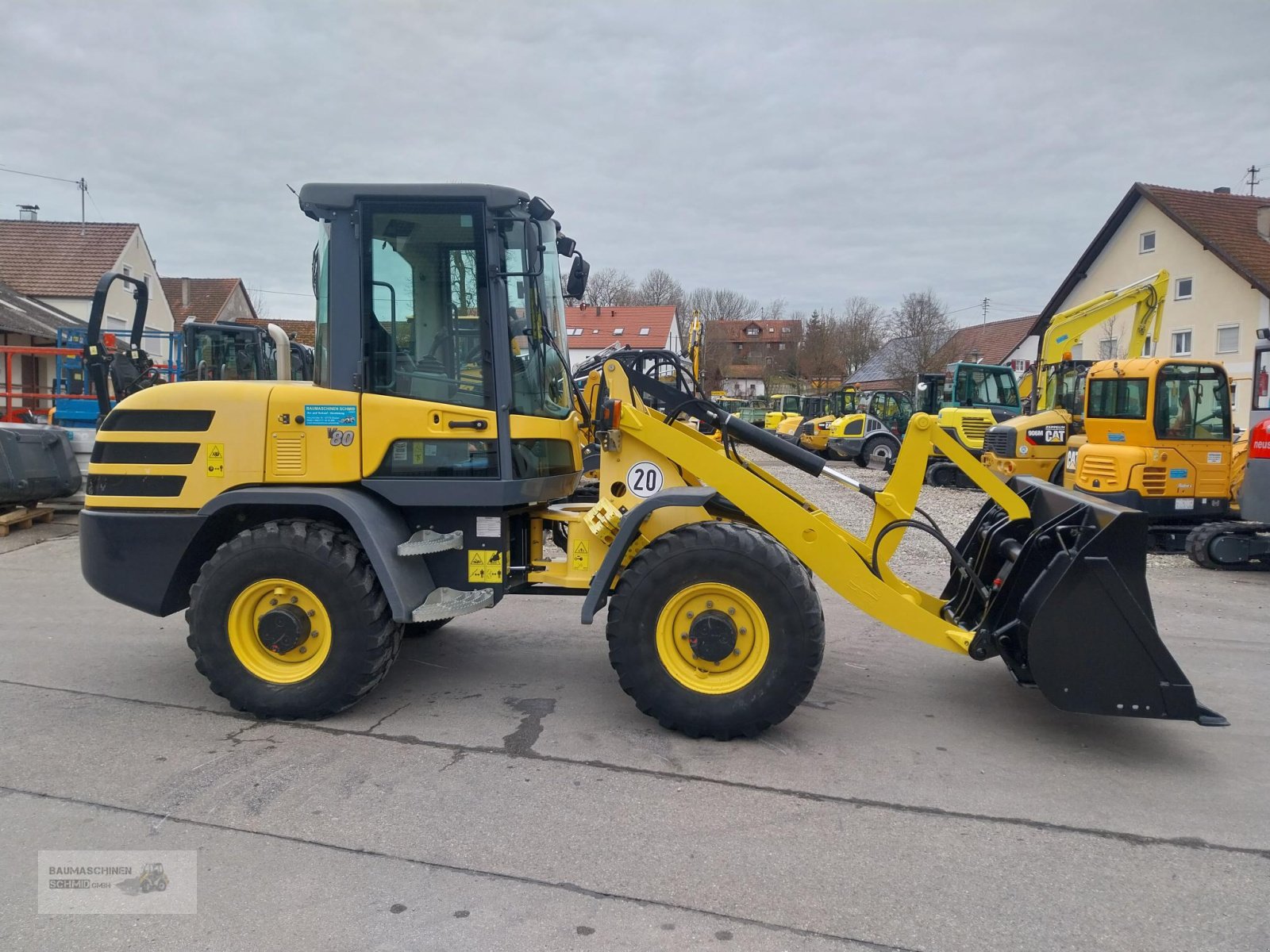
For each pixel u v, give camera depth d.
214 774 3.67
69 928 2.61
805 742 4.15
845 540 4.55
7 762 3.78
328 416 4.31
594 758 3.91
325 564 4.12
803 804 3.50
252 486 4.34
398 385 4.37
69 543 8.87
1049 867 3.05
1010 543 4.61
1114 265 30.14
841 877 2.96
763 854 3.10
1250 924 2.73
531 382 4.59
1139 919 2.74
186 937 2.57
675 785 3.64
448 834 3.20
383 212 4.30
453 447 4.34
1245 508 8.62
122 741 4.02
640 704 4.11
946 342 42.66
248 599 4.22
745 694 4.03
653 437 4.45
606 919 2.69
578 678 5.03
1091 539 3.84
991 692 4.93
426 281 4.33
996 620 4.30
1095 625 3.83
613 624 4.10
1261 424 8.42
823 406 29.27
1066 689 3.87
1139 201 28.72
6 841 3.12
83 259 28.66
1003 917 2.74
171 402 4.38
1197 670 5.43
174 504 4.38
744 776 3.75
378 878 2.90
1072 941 2.62
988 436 15.44
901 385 42.62
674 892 2.85
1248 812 3.49
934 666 5.41
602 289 65.31
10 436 9.02
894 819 3.38
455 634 5.98
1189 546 9.06
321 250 4.39
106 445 4.45
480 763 3.83
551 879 2.91
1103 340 30.53
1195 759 4.03
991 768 3.88
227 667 4.24
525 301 4.50
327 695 4.20
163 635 5.76
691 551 4.01
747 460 4.88
